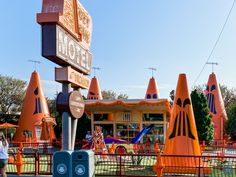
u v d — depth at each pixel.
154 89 43.84
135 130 30.16
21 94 54.94
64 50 10.32
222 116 41.28
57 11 9.99
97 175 14.49
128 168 17.22
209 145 29.98
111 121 30.67
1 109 53.78
